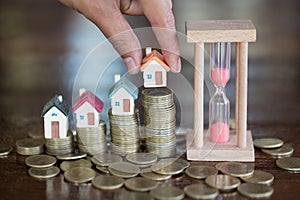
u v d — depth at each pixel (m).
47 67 1.73
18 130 1.26
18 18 2.25
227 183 0.99
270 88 1.53
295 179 1.02
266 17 2.18
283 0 2.35
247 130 1.22
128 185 0.99
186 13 2.21
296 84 1.56
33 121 1.31
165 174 1.03
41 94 1.50
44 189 0.99
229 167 1.06
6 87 1.55
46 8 2.35
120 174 1.03
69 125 1.18
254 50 1.87
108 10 1.15
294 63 1.74
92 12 1.17
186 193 0.96
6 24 2.19
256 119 1.31
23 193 0.98
